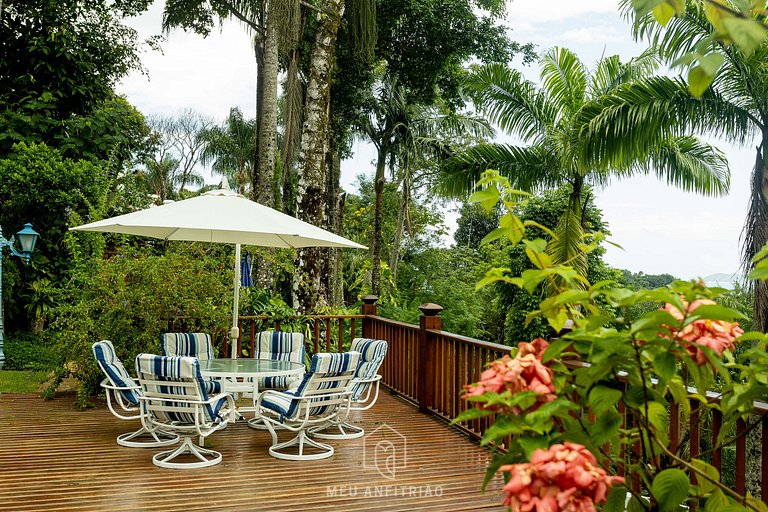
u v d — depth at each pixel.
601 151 10.38
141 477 4.57
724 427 2.15
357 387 5.90
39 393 7.62
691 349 1.89
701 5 8.52
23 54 13.33
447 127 21.83
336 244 6.14
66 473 4.62
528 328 17.11
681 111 9.61
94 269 7.80
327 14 10.62
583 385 1.99
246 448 5.45
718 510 1.87
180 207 5.78
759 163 9.27
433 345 6.98
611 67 13.90
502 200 2.17
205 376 5.39
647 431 1.98
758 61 8.84
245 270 8.18
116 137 13.51
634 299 1.73
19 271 11.66
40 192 11.38
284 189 16.78
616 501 2.01
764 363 2.00
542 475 1.51
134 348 7.14
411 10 17.12
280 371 5.59
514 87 14.55
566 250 13.27
